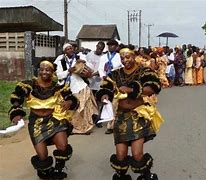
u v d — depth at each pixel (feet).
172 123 20.86
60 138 11.37
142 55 24.57
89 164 13.62
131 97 10.37
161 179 12.21
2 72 39.11
